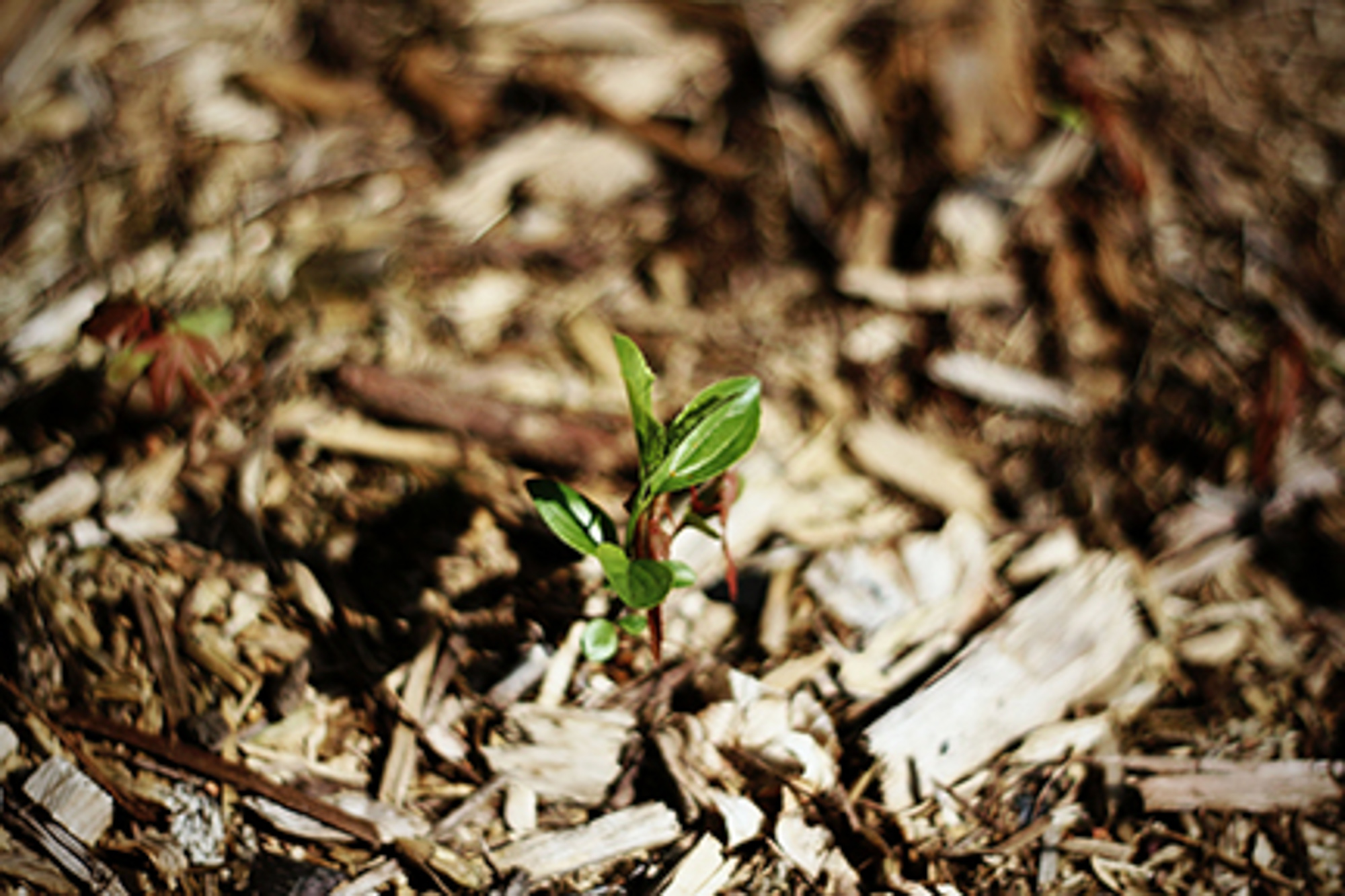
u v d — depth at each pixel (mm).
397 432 631
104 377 629
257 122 697
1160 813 585
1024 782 587
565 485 576
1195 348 669
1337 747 597
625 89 709
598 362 656
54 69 697
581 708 593
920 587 617
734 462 568
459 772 582
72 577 594
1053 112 702
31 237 660
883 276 681
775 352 664
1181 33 748
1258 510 640
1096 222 687
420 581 607
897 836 577
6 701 574
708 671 598
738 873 570
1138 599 618
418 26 722
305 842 569
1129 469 648
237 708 585
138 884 557
